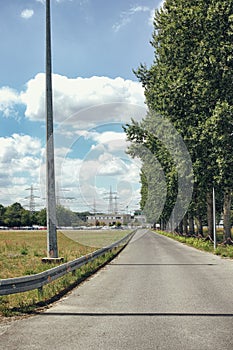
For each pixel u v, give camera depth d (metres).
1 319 8.80
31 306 10.01
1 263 20.31
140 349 6.47
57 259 19.03
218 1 28.48
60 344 6.82
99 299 11.02
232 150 28.50
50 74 19.94
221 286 13.03
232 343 6.77
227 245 30.98
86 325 8.13
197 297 11.09
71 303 10.50
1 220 162.38
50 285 12.68
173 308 9.65
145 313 9.15
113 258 24.58
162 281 14.27
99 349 6.50
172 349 6.46
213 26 28.92
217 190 33.44
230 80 28.94
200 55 29.16
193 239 41.44
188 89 30.47
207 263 20.94
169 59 33.06
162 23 34.09
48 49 19.98
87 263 18.67
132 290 12.43
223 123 27.73
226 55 28.45
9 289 9.45
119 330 7.68
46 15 20.27
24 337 7.30
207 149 30.45
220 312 9.18
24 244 38.53
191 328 7.78
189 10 29.92
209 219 38.19
